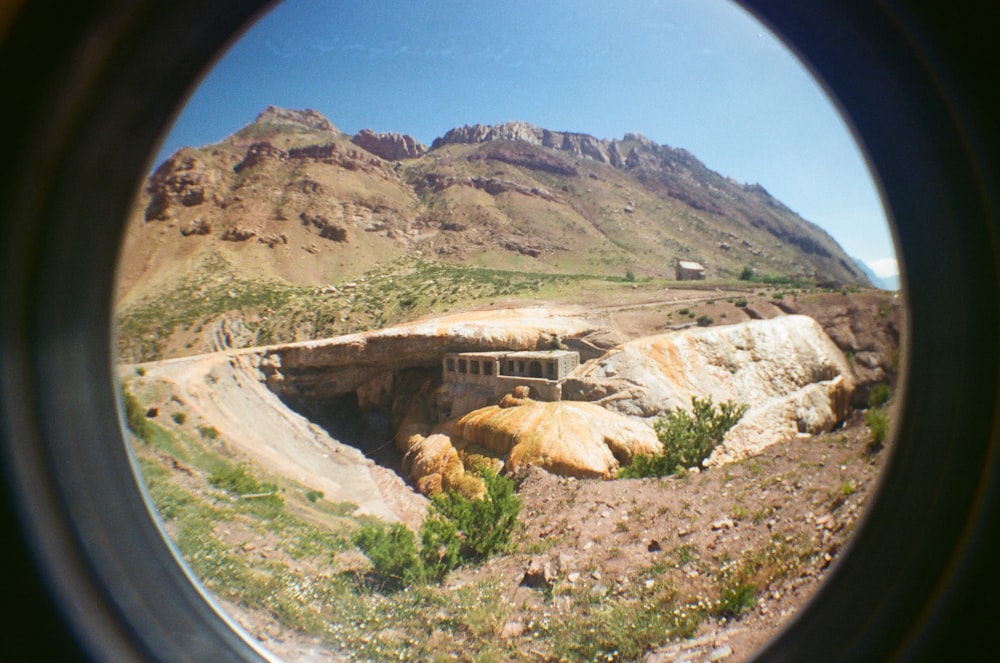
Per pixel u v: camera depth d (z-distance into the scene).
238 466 18.47
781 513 8.56
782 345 37.66
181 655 3.10
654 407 31.28
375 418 46.59
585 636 6.54
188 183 127.56
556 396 33.50
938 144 2.59
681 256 146.25
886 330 44.62
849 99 3.03
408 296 82.19
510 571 9.89
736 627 5.69
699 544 8.60
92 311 3.06
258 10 3.24
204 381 34.09
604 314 55.59
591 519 11.96
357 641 6.93
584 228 152.38
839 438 11.62
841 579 3.15
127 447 3.31
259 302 86.25
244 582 7.93
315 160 149.38
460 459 30.83
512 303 67.12
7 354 2.52
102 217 2.99
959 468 2.53
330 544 11.34
